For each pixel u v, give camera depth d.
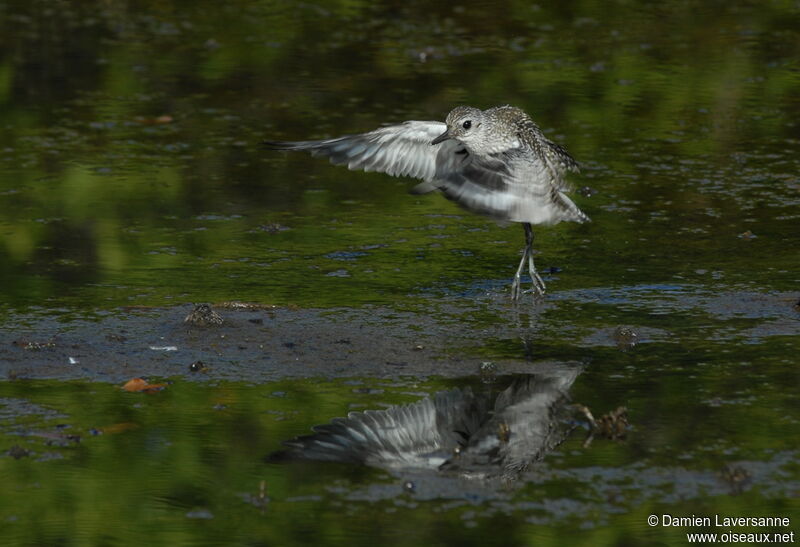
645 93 20.52
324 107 19.58
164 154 17.25
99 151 17.31
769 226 14.29
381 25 25.41
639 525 7.52
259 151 17.45
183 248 13.53
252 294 11.97
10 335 10.66
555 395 9.51
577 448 8.59
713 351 10.41
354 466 8.36
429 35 24.55
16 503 7.84
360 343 10.62
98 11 26.16
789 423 8.91
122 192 15.60
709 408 9.19
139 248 13.48
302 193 15.78
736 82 21.19
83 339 10.62
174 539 7.44
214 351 10.41
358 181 16.39
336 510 7.74
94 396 9.47
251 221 14.59
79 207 14.96
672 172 16.52
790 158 17.11
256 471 8.28
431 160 12.02
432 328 11.03
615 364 10.13
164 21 25.48
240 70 21.86
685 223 14.46
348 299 11.86
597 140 17.98
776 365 10.06
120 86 20.75
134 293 11.95
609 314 11.43
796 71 21.89
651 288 12.21
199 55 22.84
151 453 8.51
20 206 14.91
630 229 14.27
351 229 14.37
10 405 9.27
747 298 11.84
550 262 13.16
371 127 18.31
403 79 21.27
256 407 9.28
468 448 8.63
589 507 7.75
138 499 7.90
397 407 9.30
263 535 7.46
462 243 13.89
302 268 12.90
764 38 24.34
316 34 24.59
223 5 27.12
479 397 9.48
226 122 18.83
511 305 11.72
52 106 19.50
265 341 10.64
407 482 8.08
